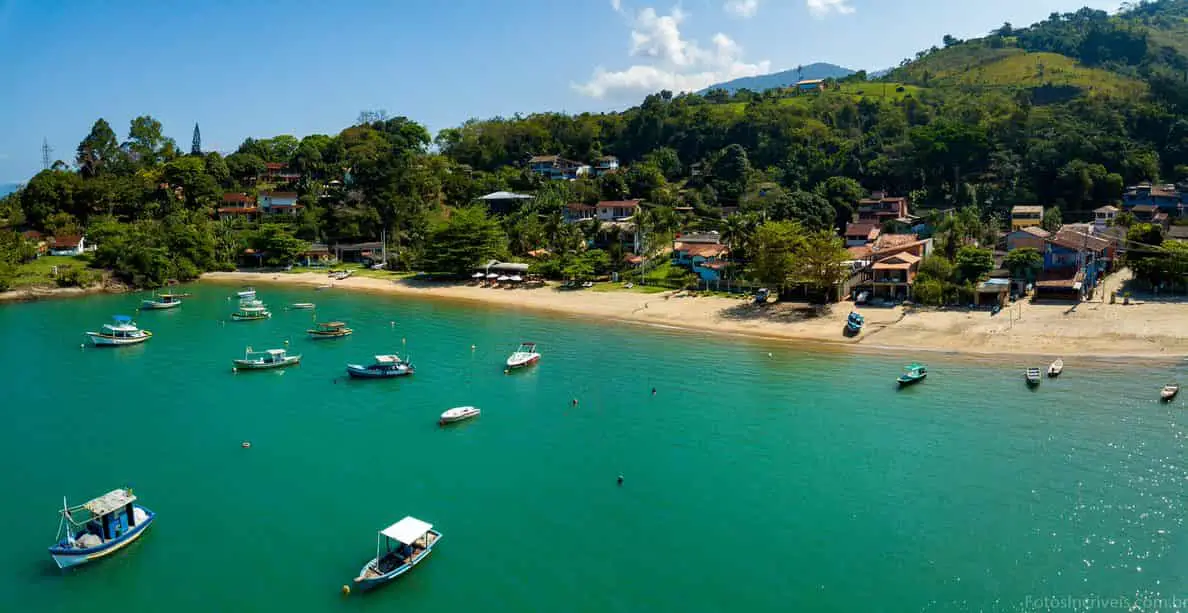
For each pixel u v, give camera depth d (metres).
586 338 126.88
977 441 77.25
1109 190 192.50
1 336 130.75
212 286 189.75
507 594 53.06
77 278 178.12
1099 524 60.47
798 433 81.25
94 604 52.59
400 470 73.38
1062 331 112.69
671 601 52.12
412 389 99.19
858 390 94.75
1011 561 55.97
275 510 65.25
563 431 83.44
